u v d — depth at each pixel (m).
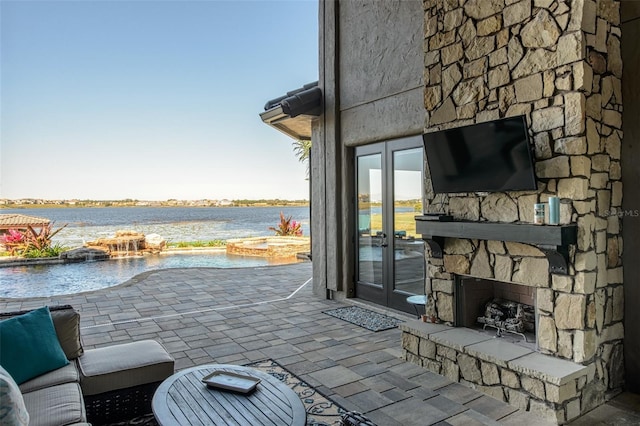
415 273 5.38
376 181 5.97
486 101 3.60
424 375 3.70
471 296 4.03
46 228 15.01
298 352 4.29
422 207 5.18
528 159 3.14
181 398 2.30
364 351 4.30
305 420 2.09
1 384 1.62
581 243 2.96
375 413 3.04
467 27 3.76
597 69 3.10
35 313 2.91
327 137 6.55
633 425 2.86
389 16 5.45
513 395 3.11
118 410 2.84
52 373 2.71
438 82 4.06
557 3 3.08
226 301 6.61
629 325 3.33
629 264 3.31
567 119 3.03
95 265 13.23
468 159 3.63
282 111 6.49
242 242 17.91
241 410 2.17
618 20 3.29
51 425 2.12
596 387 3.11
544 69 3.17
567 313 3.06
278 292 7.25
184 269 9.75
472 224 3.55
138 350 3.12
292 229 20.33
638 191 3.24
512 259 3.43
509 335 3.70
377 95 5.66
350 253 6.39
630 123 3.28
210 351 4.35
